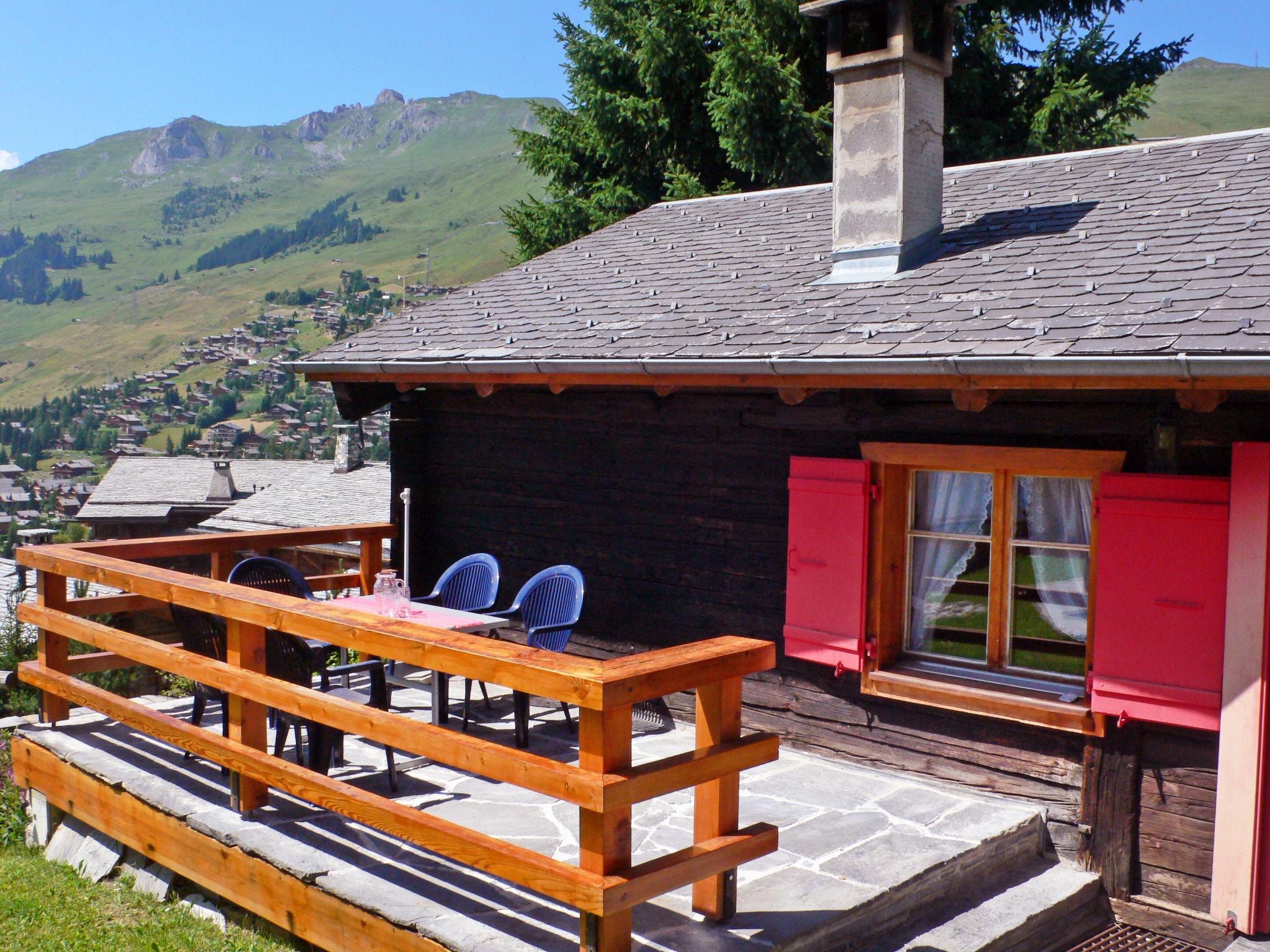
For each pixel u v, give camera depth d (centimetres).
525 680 376
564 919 416
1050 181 775
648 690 364
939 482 615
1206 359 421
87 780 606
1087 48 1877
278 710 555
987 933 455
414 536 881
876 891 443
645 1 2038
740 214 963
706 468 700
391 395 880
